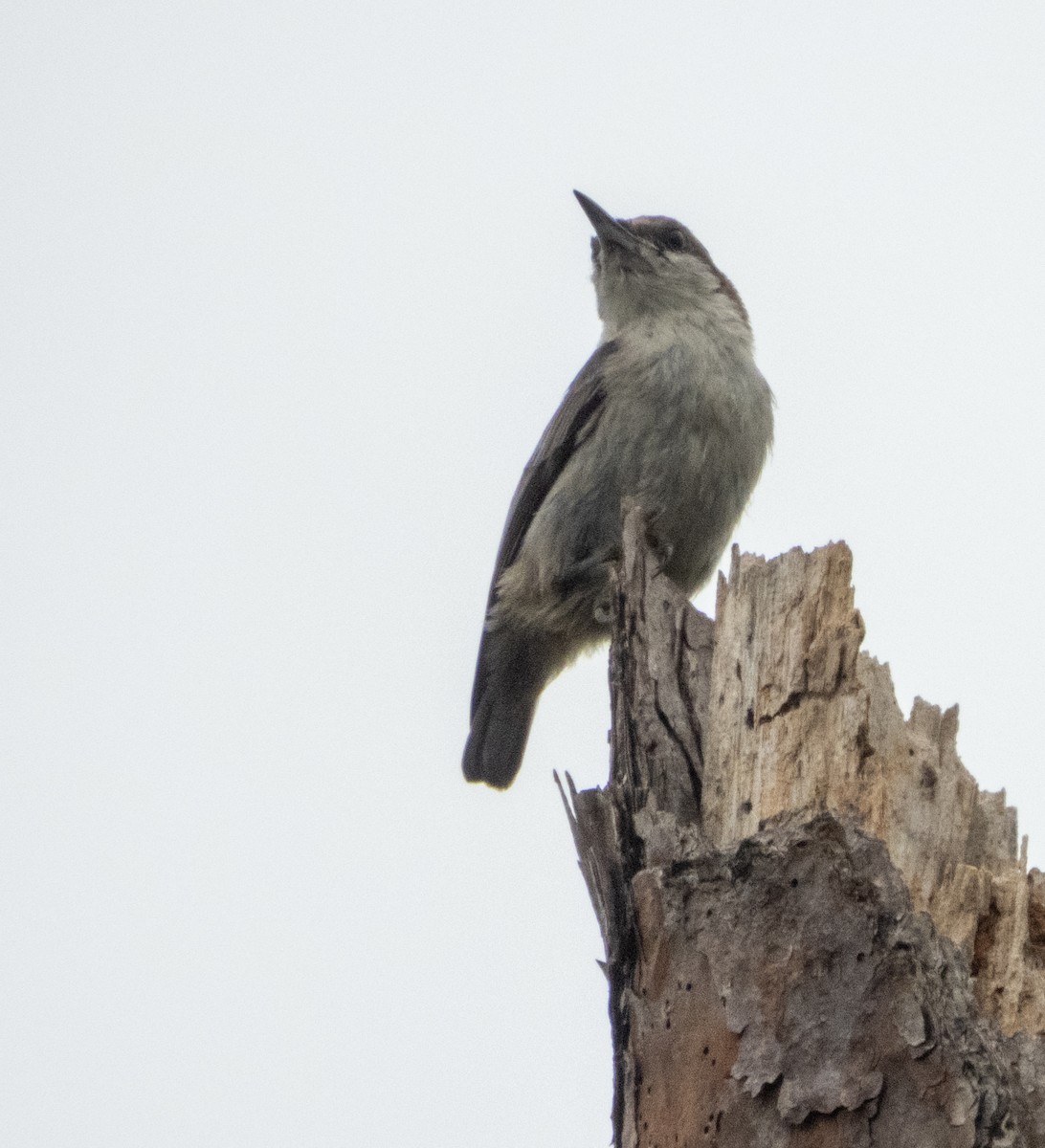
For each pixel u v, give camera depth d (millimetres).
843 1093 7961
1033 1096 7973
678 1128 8430
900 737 9633
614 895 10055
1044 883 9133
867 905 8305
